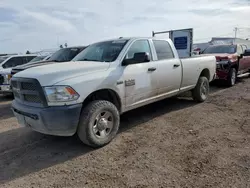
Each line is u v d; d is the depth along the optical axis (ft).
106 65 13.60
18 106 12.71
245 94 25.93
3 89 28.84
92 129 12.38
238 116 17.71
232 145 12.56
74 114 11.51
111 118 13.38
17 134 15.58
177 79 18.48
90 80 12.26
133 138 14.02
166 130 15.19
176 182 9.33
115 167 10.70
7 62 33.78
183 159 11.18
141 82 15.21
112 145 13.14
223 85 32.42
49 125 11.28
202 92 22.24
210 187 8.93
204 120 16.97
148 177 9.75
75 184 9.50
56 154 12.35
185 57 20.80
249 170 10.02
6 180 9.99
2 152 12.83
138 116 18.45
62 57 28.27
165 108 20.62
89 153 12.28
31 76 11.85
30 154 12.47
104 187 9.20
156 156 11.59
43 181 9.82
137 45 15.70
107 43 16.30
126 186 9.20
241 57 33.47
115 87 13.52
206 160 11.01
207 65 22.44
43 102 11.43
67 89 11.38
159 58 17.03
